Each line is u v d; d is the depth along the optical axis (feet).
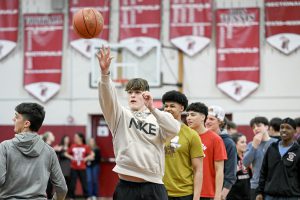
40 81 76.95
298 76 71.15
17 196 20.54
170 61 73.77
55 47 76.89
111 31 75.56
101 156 76.02
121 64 73.15
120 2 75.41
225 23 72.95
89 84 74.33
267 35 71.97
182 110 25.52
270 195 30.91
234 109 72.33
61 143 70.85
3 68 77.77
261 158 35.32
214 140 28.07
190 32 73.61
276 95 71.46
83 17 24.70
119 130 21.38
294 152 30.48
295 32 71.31
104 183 75.61
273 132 37.78
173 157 25.59
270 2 71.97
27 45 77.41
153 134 21.39
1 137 77.00
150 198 21.36
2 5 77.87
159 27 74.33
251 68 72.08
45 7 77.41
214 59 73.00
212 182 28.02
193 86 73.41
